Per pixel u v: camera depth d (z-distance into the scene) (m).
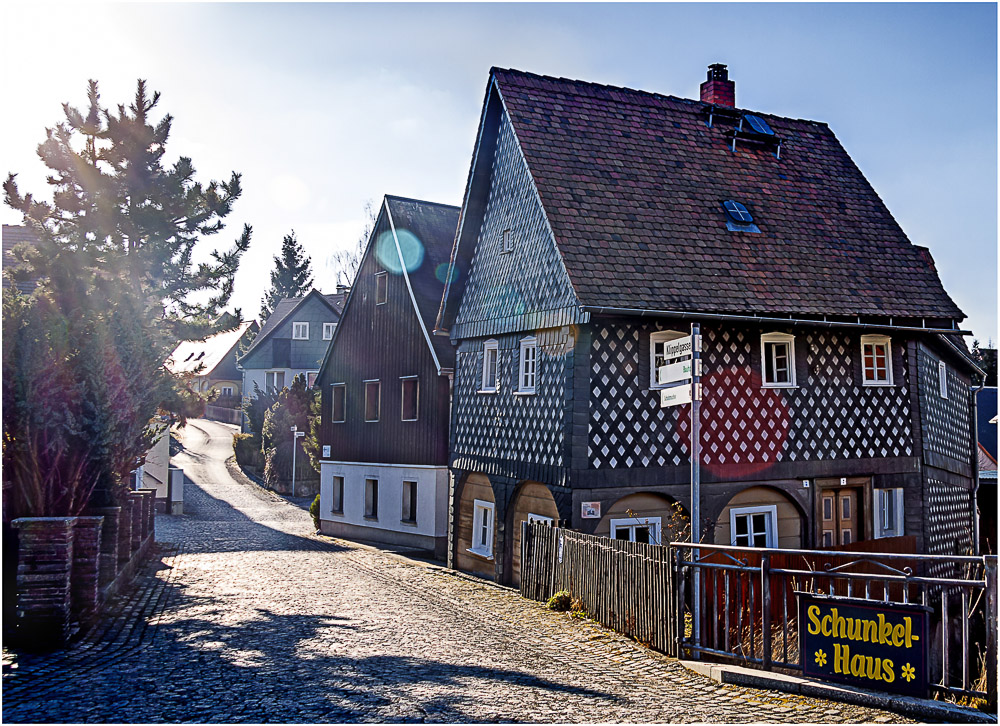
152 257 22.30
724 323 16.66
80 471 12.89
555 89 19.33
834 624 8.79
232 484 44.41
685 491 16.19
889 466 18.12
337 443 30.28
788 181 20.03
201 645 10.86
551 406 16.28
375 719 7.58
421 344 25.47
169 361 18.55
